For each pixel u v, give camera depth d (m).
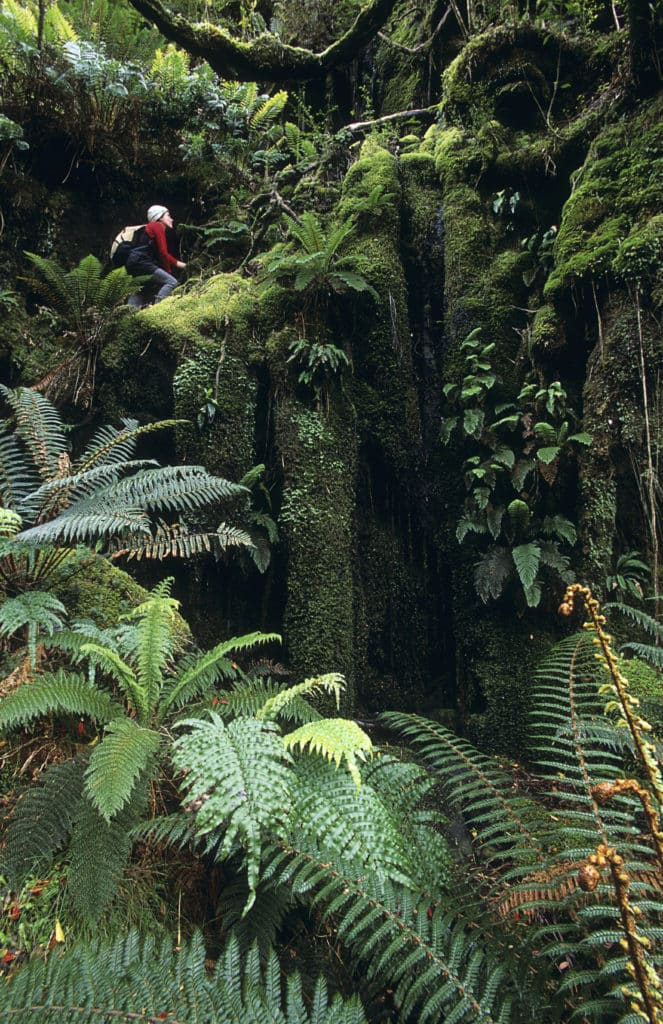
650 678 3.38
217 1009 1.58
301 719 2.77
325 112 7.30
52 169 5.86
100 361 4.77
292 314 4.73
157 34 6.98
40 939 2.02
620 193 4.10
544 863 2.11
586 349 4.15
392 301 4.75
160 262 5.75
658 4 4.00
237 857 2.38
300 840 2.10
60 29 5.77
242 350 4.64
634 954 1.37
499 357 4.42
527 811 2.41
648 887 1.85
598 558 3.80
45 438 3.61
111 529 2.99
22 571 3.22
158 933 2.24
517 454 4.19
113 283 4.72
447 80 5.37
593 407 3.90
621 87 4.44
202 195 6.41
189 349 4.55
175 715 2.80
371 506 4.77
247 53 6.29
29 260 5.58
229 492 3.39
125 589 3.62
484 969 1.88
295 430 4.48
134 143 6.02
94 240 6.08
